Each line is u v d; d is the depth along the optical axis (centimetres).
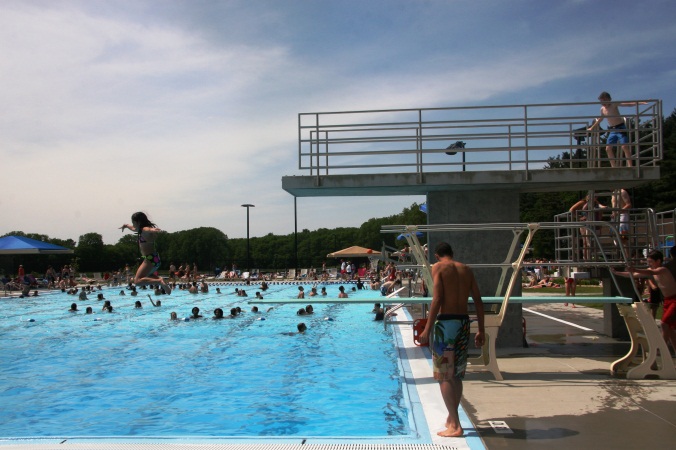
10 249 3547
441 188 1066
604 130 1053
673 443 516
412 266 888
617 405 655
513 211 1073
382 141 1062
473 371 864
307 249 8994
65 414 741
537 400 684
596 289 2433
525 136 1055
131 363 1114
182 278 4631
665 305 838
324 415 702
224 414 722
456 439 532
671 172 4403
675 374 801
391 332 1486
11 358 1191
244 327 1672
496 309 1027
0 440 529
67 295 3173
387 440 530
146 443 511
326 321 1806
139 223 977
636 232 1245
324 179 1041
